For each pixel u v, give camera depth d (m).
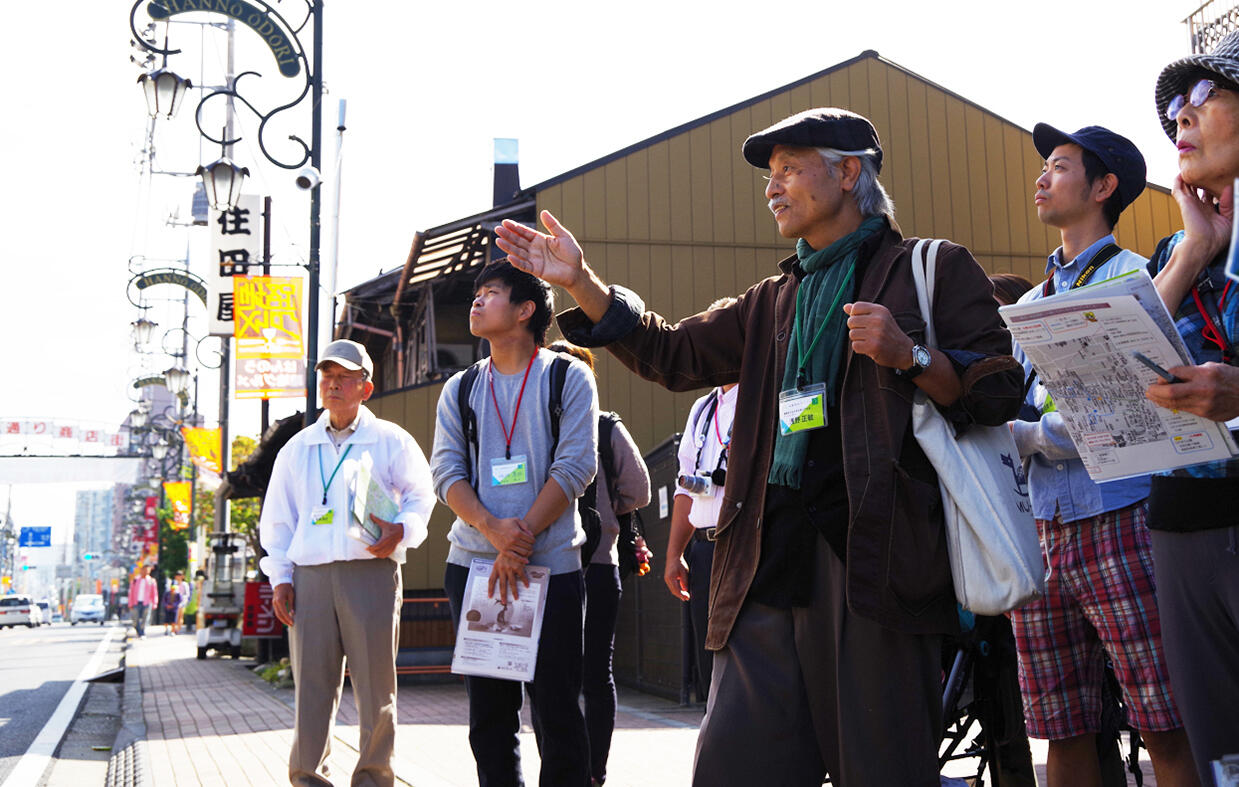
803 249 2.67
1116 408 2.32
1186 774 3.14
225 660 19.47
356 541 4.50
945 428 2.35
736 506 2.54
